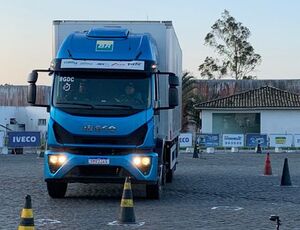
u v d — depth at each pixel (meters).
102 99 13.91
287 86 70.56
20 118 59.38
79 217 11.99
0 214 12.44
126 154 13.79
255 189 17.84
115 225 11.05
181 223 11.36
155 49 15.04
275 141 47.78
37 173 23.45
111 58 14.12
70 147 13.84
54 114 13.90
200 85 71.44
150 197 15.05
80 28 16.03
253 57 88.06
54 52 15.96
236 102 58.53
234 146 47.59
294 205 14.18
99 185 18.31
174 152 19.27
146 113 13.84
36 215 12.23
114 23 16.12
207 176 22.56
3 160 32.78
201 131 59.34
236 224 11.29
